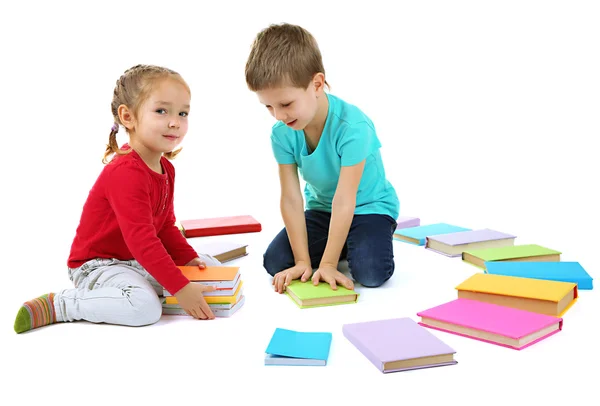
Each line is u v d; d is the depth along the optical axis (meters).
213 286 2.49
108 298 2.40
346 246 3.12
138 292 2.40
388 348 2.07
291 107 2.57
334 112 2.80
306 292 2.63
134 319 2.38
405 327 2.25
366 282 2.79
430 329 2.34
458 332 2.26
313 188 3.10
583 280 2.69
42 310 2.39
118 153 2.55
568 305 2.50
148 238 2.43
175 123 2.52
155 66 2.58
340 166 2.88
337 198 2.79
